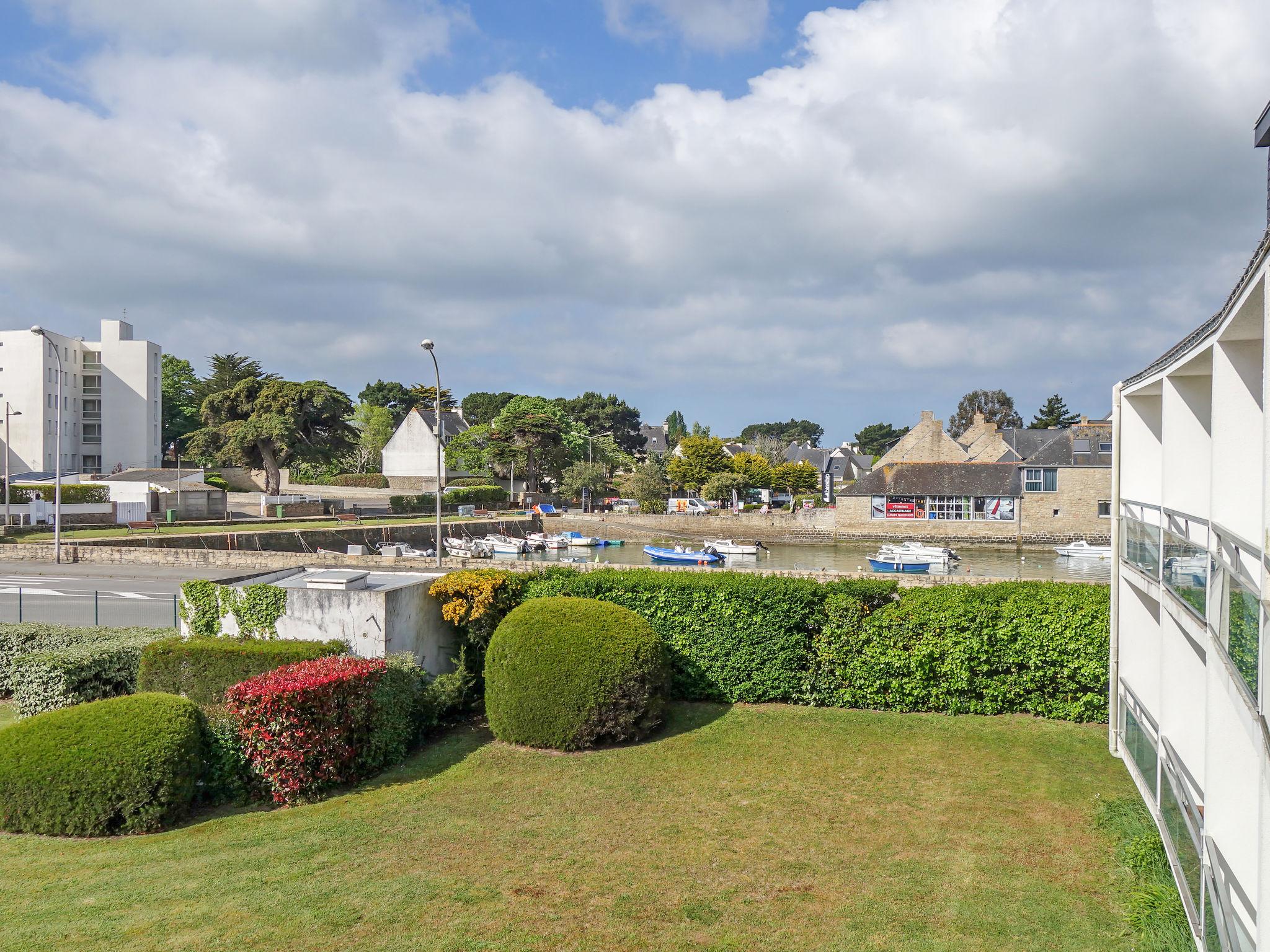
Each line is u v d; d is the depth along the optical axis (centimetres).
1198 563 667
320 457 7619
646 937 698
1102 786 1063
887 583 1469
